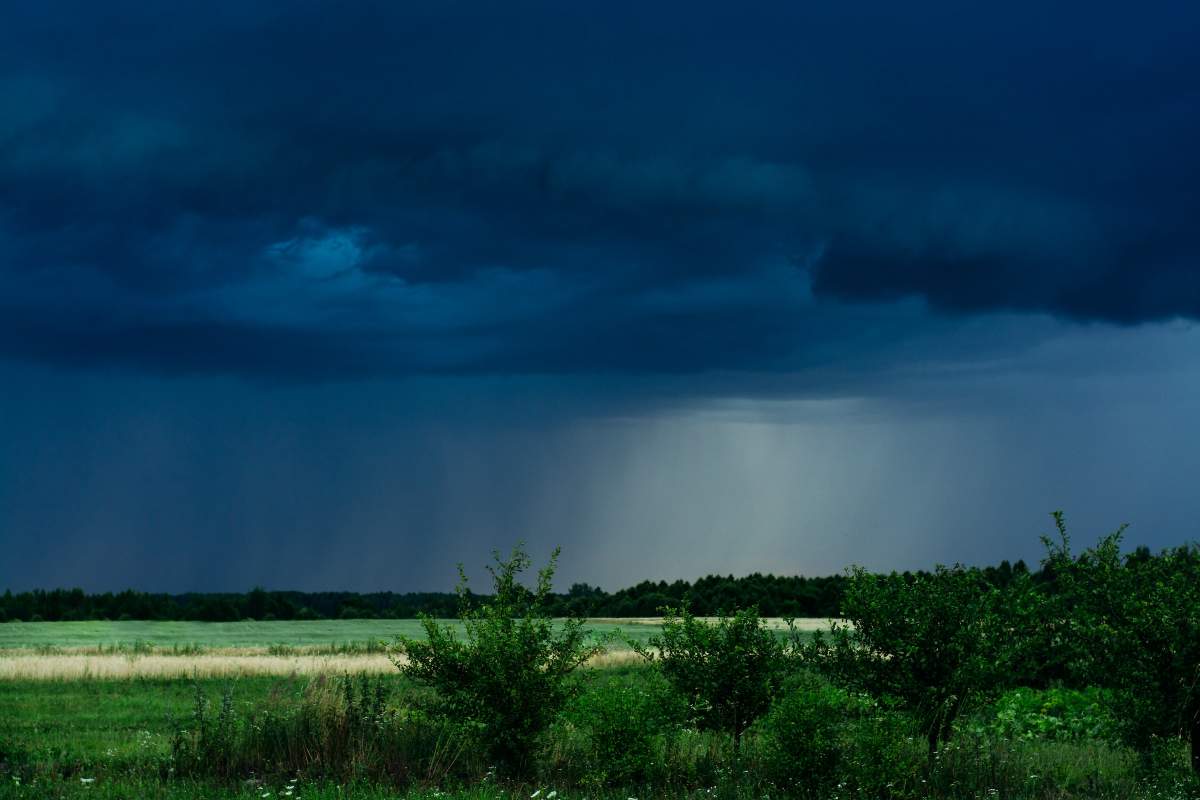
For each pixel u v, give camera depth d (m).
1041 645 16.61
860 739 14.01
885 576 16.75
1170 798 14.09
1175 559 16.20
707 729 17.17
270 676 35.25
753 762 15.52
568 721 16.50
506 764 15.77
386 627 87.44
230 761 15.20
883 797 14.09
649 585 112.81
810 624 57.56
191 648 53.00
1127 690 15.62
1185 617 15.10
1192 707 15.20
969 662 15.74
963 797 14.05
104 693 29.70
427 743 15.94
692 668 17.36
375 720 16.41
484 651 16.11
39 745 17.81
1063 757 17.59
